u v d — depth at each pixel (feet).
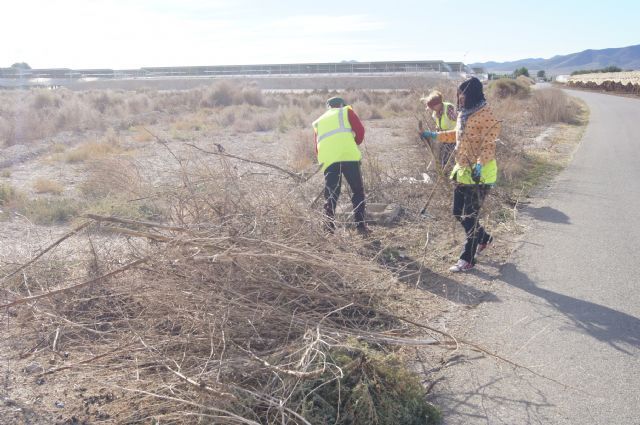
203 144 57.26
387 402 11.75
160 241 16.38
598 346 15.01
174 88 191.52
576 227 25.98
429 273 20.24
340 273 16.58
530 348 14.92
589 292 18.52
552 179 37.22
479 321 16.49
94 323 15.43
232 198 18.56
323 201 25.48
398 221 26.25
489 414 12.17
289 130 68.13
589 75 266.36
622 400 12.62
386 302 17.26
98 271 17.63
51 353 14.69
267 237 16.87
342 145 23.27
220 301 14.34
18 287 17.89
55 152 53.57
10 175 41.37
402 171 34.40
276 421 11.34
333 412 11.51
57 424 11.72
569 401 12.60
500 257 21.95
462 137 19.88
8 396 12.67
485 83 109.09
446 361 14.32
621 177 38.01
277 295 15.48
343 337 14.14
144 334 14.61
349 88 173.47
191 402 11.43
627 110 101.96
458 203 20.75
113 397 12.65
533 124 69.67
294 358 13.02
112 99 108.37
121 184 28.68
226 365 12.57
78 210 28.09
